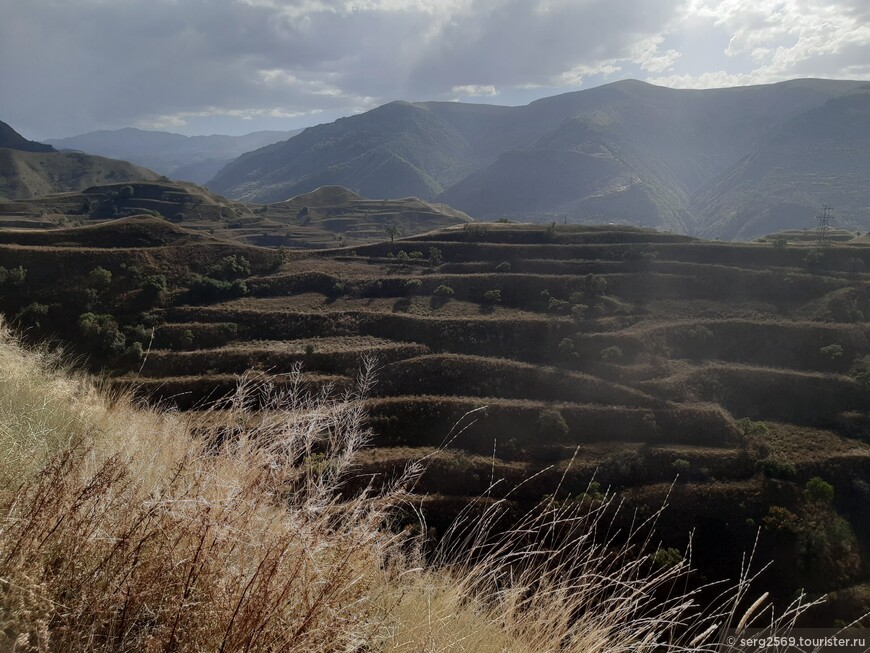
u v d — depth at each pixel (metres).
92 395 5.12
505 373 47.34
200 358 42.41
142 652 1.64
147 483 2.76
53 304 50.72
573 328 54.88
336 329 55.59
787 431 41.56
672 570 2.46
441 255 78.25
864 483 34.97
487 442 38.41
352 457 2.70
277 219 179.62
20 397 4.13
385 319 57.19
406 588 2.52
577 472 34.97
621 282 65.75
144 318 50.97
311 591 1.86
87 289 54.12
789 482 34.25
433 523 26.09
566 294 64.19
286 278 66.81
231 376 31.09
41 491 2.03
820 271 63.66
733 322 54.97
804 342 51.91
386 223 181.12
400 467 29.52
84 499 2.00
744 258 69.19
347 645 1.74
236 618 1.67
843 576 27.14
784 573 27.52
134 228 70.50
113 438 3.71
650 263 69.25
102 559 1.82
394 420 38.59
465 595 2.66
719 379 47.19
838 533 29.23
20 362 5.13
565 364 50.12
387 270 72.81
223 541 1.89
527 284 66.19
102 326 39.75
